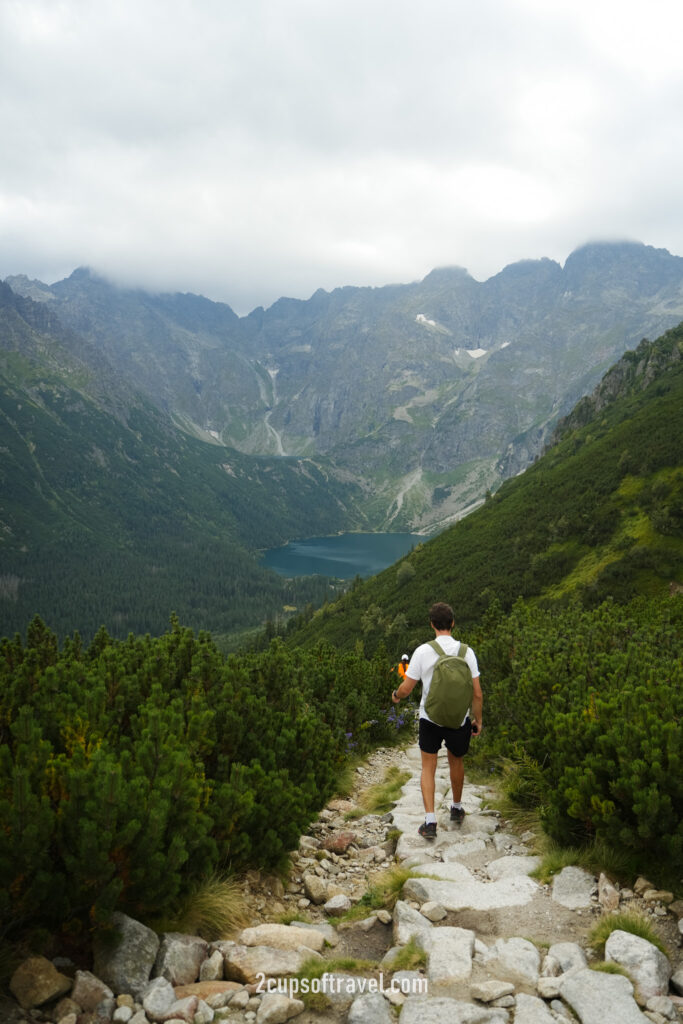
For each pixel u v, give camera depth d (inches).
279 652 347.3
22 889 144.3
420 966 157.2
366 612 4224.9
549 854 232.8
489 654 584.4
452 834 277.9
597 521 3619.6
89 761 178.9
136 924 155.0
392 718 694.5
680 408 4461.1
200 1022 128.9
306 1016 136.6
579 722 259.0
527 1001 137.0
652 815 199.2
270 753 261.9
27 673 247.8
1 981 135.3
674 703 248.5
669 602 839.7
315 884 228.7
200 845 190.2
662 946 164.1
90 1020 127.2
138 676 287.1
